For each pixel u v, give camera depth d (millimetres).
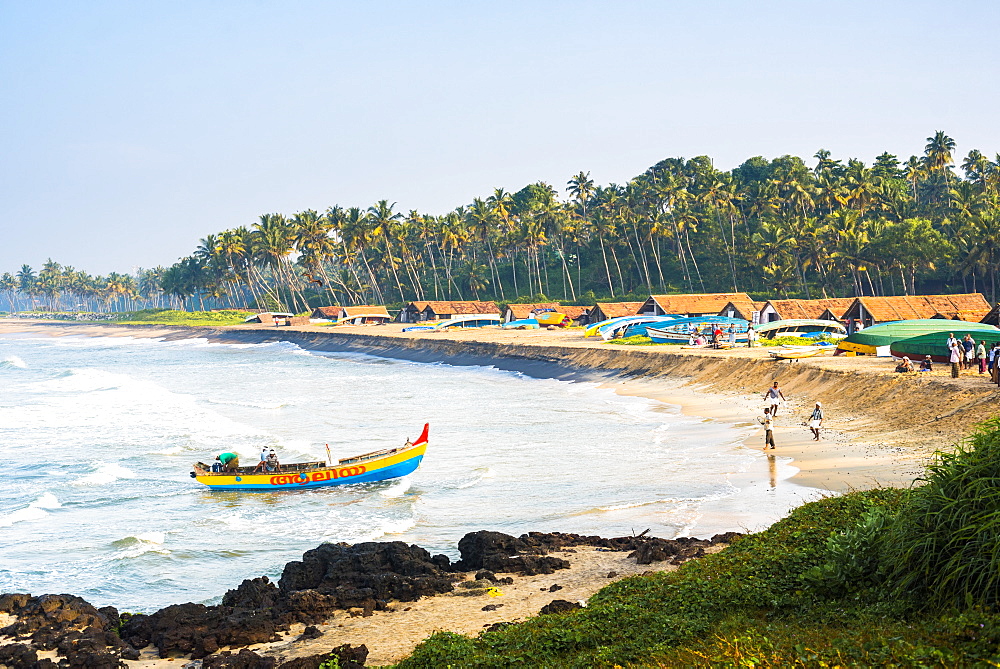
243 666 17672
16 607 22469
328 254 191625
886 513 15547
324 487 37812
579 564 23594
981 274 120250
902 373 46375
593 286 176875
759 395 55094
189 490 38438
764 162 179750
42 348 177375
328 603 21703
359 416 59219
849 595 13789
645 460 38781
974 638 10781
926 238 120062
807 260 129875
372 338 131750
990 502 12633
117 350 161625
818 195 146250
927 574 12828
